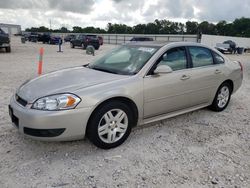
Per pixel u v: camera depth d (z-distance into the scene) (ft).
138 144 11.94
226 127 14.43
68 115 9.89
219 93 16.63
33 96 10.37
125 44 15.70
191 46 14.82
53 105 9.85
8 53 61.72
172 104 13.48
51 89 10.61
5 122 13.97
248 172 9.88
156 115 13.04
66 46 112.78
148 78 12.21
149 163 10.32
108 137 11.18
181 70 13.79
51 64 41.96
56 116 9.73
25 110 10.03
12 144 11.49
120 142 11.61
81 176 9.32
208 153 11.29
